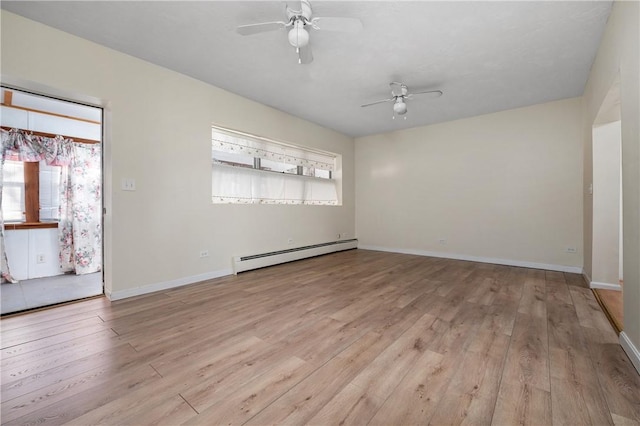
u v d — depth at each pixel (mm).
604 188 3156
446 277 3709
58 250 4027
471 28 2418
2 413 1276
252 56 2916
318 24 2049
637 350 1642
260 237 4305
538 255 4227
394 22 2338
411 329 2152
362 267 4324
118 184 2816
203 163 3543
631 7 1744
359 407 1321
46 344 1917
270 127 4387
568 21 2314
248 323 2262
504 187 4504
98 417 1256
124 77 2854
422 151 5371
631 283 1766
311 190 5410
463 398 1381
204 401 1359
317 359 1733
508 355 1775
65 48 2492
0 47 2184
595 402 1348
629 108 1789
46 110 3834
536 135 4230
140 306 2641
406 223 5590
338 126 5426
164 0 2111
